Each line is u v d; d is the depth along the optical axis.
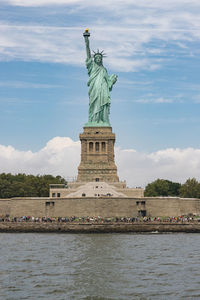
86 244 108.94
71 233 143.38
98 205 159.75
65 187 190.50
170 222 145.25
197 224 144.50
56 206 165.25
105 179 190.50
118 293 60.84
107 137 194.75
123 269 75.44
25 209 167.62
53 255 90.31
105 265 78.94
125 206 162.00
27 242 113.62
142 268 76.25
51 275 71.00
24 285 64.81
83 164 192.88
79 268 76.38
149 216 164.75
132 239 121.62
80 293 60.91
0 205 173.50
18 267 77.25
